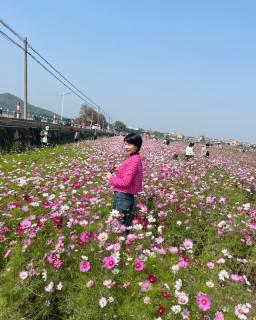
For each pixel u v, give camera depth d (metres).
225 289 4.19
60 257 4.32
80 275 4.08
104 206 6.91
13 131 20.44
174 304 3.74
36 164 12.64
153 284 4.00
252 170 20.97
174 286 3.97
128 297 3.85
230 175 14.90
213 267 4.58
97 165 12.95
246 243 5.79
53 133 30.09
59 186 8.02
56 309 3.80
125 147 5.45
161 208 6.93
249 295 4.53
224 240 6.10
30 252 4.46
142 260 4.31
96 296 3.77
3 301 3.63
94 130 60.47
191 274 4.43
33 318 3.60
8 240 4.89
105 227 5.42
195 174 13.38
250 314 4.14
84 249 4.50
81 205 6.48
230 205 9.20
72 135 39.41
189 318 3.46
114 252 4.27
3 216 5.73
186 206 7.55
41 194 7.41
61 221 4.93
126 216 5.49
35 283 3.85
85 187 8.58
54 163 13.16
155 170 12.19
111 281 3.84
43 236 4.87
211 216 7.11
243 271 5.29
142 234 4.87
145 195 7.37
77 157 16.70
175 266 4.16
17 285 3.79
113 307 3.72
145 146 31.27
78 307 3.70
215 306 3.76
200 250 5.82
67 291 3.90
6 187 7.80
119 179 5.35
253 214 7.21
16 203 5.66
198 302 3.49
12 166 12.02
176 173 12.30
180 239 5.95
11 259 4.28
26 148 21.25
